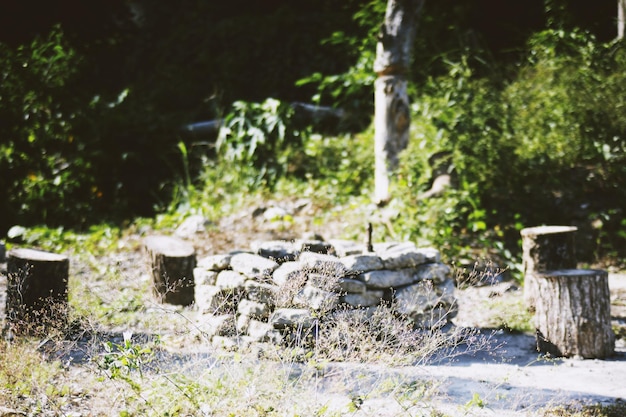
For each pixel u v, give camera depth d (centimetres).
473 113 1027
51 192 1207
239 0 1769
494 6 1402
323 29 1554
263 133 1252
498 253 918
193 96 1512
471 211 980
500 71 1175
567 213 991
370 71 1264
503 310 741
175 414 432
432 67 1262
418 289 651
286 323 598
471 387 537
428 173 977
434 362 600
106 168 1262
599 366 600
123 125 1287
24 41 1531
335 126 1331
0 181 1210
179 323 617
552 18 1189
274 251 679
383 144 1006
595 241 952
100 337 614
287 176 1214
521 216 988
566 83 1038
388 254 655
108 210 1223
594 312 620
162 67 1612
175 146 1315
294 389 449
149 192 1254
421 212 934
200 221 1074
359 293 625
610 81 1019
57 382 508
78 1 1605
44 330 612
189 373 484
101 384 502
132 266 929
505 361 611
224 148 1270
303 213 1095
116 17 1695
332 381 502
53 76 1258
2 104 1221
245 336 613
